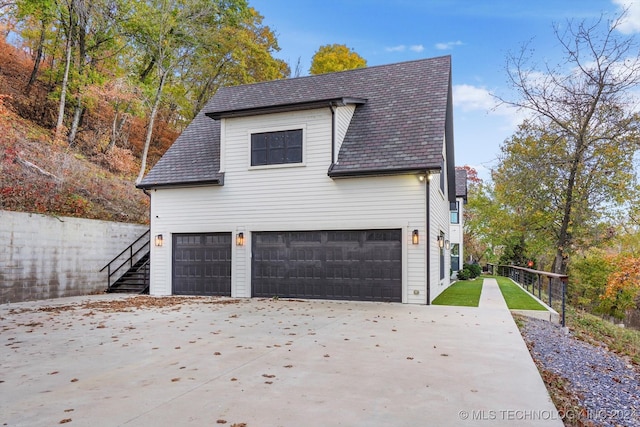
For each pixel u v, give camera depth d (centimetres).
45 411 388
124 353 610
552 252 2373
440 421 365
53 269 1311
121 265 1539
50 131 2078
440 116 1268
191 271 1419
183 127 3225
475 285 1895
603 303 2492
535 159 2017
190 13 2525
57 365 548
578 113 1884
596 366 698
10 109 1930
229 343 672
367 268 1223
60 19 2070
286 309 1063
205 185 1391
